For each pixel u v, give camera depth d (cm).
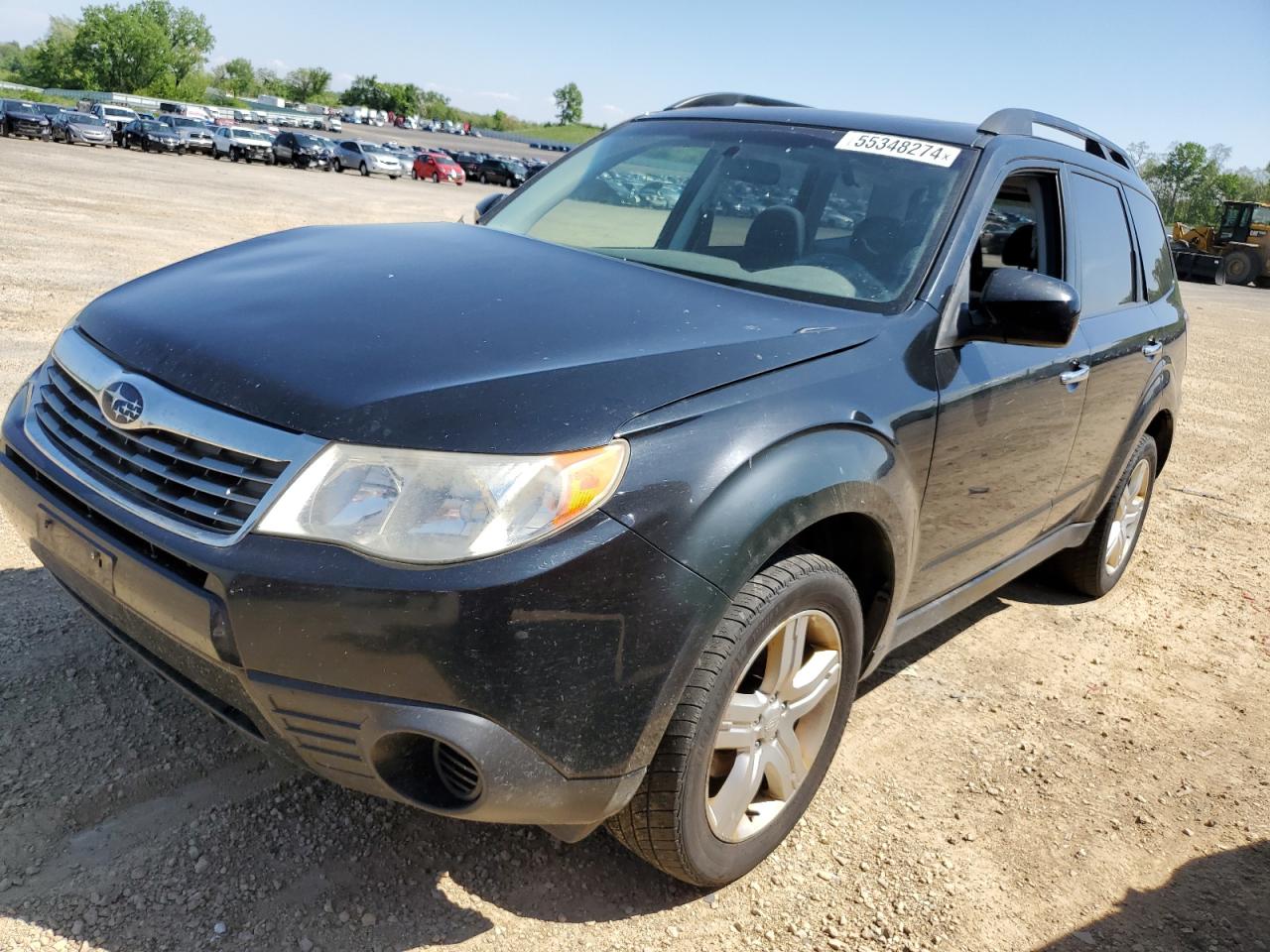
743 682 234
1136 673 395
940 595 317
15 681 280
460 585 177
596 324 227
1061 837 281
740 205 311
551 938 218
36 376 254
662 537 192
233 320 222
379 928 214
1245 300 2928
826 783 290
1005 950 235
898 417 246
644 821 212
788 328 245
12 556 354
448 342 210
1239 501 675
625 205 332
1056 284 262
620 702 191
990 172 306
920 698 352
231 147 4275
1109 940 243
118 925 204
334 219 1938
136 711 274
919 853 265
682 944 222
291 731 190
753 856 241
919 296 273
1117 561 467
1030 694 367
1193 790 314
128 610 205
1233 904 262
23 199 1602
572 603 183
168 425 199
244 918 211
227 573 182
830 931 232
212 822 237
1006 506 322
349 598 177
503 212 354
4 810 230
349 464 183
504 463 184
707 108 375
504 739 183
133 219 1512
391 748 189
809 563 223
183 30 11950
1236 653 427
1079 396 342
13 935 197
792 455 215
